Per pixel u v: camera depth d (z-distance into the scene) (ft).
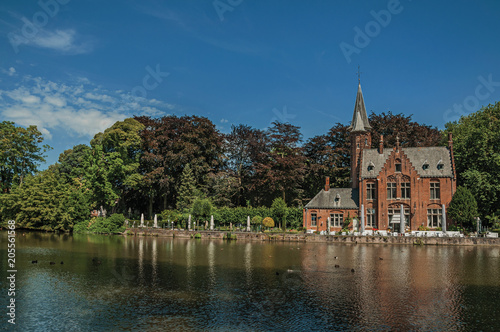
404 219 197.57
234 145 276.00
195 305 70.59
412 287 84.69
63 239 177.78
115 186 234.99
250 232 190.60
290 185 255.50
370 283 88.12
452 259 123.65
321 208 212.02
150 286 83.71
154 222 216.33
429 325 61.82
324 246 161.07
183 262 113.29
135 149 253.85
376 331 59.26
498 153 190.08
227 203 248.73
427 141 256.11
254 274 96.84
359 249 150.41
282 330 59.26
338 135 276.21
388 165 204.95
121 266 105.60
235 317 64.59
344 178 261.85
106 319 63.16
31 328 59.31
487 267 108.78
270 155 258.16
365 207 207.21
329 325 61.41
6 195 225.76
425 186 198.29
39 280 88.28
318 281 89.81
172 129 257.55
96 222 213.46
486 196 187.52
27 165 250.98
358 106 234.99
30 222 219.20
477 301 74.43
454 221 189.78
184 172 234.58
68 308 68.49
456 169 211.20
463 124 236.43
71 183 260.21
